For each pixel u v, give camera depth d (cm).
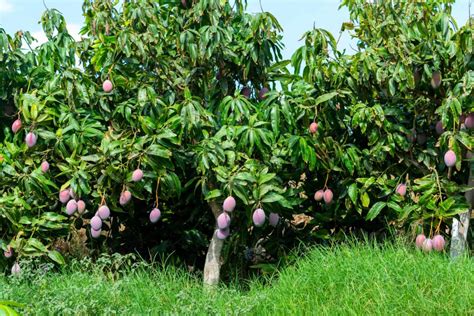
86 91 577
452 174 599
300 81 604
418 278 454
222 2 574
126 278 500
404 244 562
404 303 416
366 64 528
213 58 576
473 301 407
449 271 450
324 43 550
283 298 454
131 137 583
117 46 571
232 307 452
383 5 589
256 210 503
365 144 628
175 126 535
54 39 696
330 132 600
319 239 618
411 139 568
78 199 552
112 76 588
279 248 604
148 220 669
